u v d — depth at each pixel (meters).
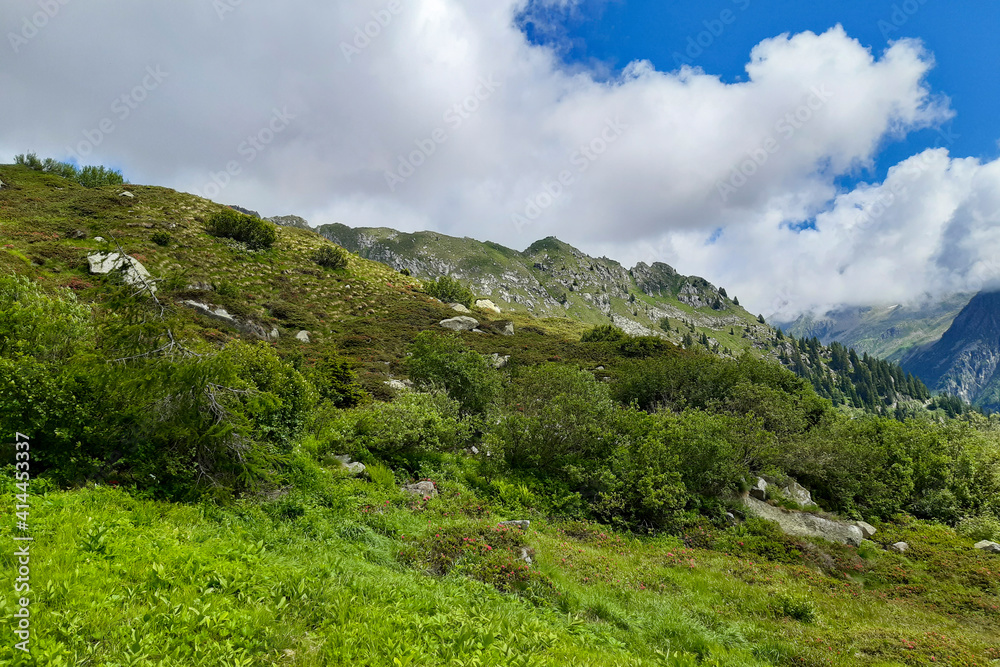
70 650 4.73
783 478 22.77
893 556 17.47
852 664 8.59
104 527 7.39
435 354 27.94
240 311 38.72
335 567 8.48
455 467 18.31
